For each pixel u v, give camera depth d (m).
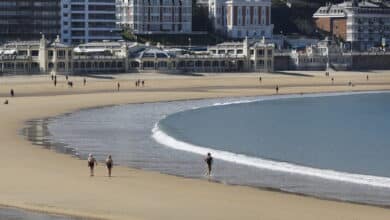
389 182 157.62
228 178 160.75
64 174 162.25
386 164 185.62
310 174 166.00
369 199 141.38
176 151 197.62
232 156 189.50
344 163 186.50
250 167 173.88
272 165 176.75
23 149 197.62
